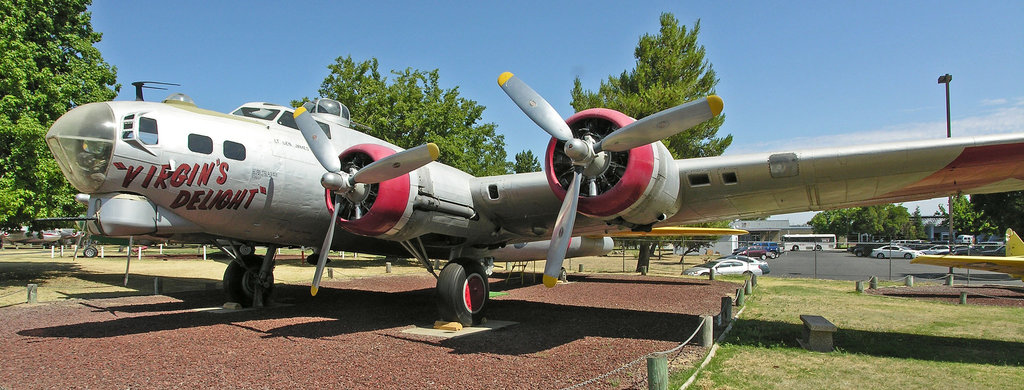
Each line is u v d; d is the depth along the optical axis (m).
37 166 12.25
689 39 24.22
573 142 6.31
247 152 7.55
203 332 7.32
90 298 11.11
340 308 10.10
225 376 5.06
